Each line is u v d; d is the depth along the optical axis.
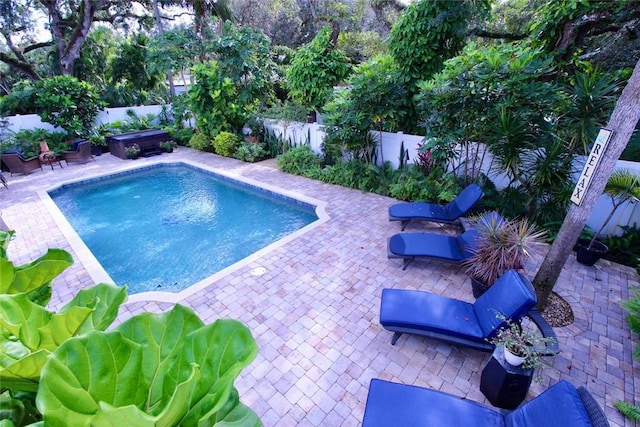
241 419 1.00
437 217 5.71
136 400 0.88
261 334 3.56
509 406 2.66
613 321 3.68
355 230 6.00
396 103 7.43
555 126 5.23
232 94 11.69
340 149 8.92
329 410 2.75
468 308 3.32
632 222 5.03
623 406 2.63
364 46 15.18
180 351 0.98
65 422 0.74
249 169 10.34
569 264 4.78
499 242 3.97
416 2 7.32
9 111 12.40
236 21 16.34
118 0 16.11
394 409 2.25
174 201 8.49
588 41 8.03
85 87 12.38
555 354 2.53
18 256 5.26
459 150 6.93
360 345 3.41
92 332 0.84
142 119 14.16
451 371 3.11
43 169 10.41
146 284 5.02
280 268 4.81
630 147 5.32
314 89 9.83
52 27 15.12
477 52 5.49
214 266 5.50
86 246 5.71
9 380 0.90
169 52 12.28
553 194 5.39
